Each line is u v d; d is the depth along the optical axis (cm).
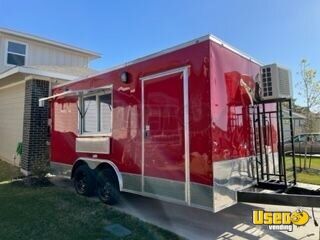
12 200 569
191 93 384
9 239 379
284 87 429
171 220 462
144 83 457
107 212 494
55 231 407
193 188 376
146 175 448
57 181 768
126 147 490
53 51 1550
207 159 361
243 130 424
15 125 973
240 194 394
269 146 494
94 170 572
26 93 856
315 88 1305
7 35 1388
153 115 438
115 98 519
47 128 845
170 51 417
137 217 472
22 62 1432
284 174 420
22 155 853
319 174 875
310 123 1320
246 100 439
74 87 638
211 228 428
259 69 484
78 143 612
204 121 367
